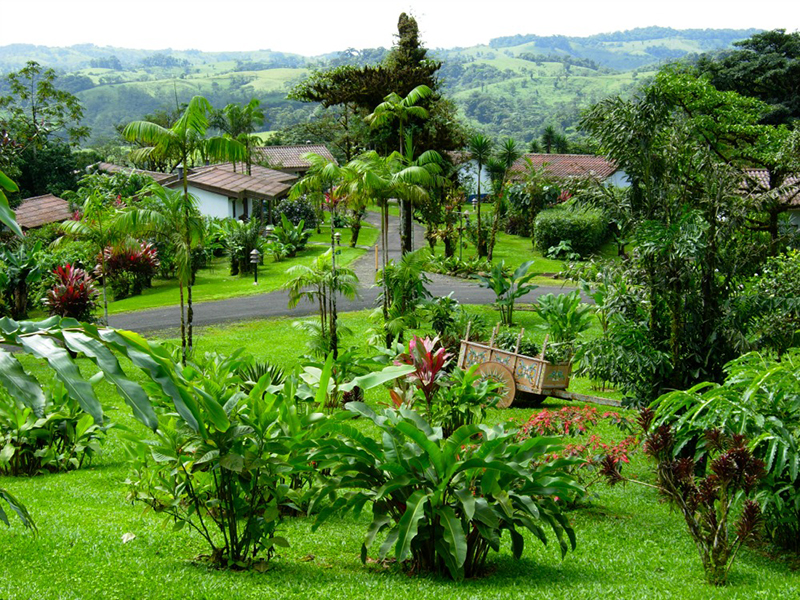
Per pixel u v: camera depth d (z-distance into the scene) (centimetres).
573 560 719
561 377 1524
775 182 2923
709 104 3017
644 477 1102
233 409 646
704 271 1127
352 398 1433
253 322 2491
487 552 681
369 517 868
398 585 589
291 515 855
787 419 783
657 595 587
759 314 1136
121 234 1948
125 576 575
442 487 596
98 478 978
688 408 874
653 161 1169
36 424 994
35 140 4541
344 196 2081
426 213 3734
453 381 1262
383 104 2483
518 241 4981
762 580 656
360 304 2820
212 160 1870
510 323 2477
